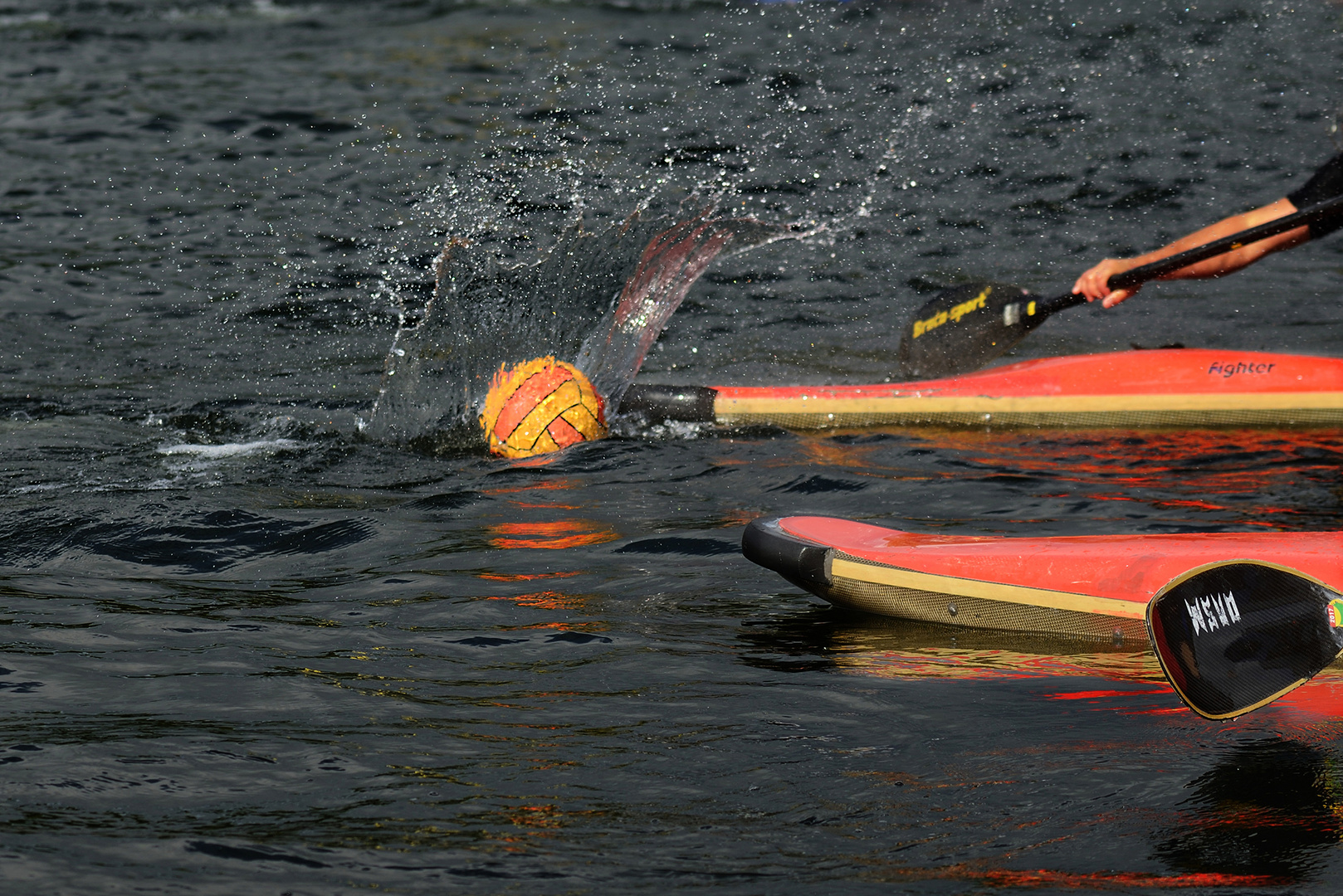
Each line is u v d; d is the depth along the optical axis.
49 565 11.73
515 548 12.17
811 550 10.55
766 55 49.69
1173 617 7.49
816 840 6.74
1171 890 6.21
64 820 6.87
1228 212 29.86
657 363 21.16
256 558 11.95
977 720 8.30
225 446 16.16
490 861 6.48
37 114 41.47
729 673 9.14
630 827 6.85
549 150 36.22
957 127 38.56
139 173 34.78
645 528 12.76
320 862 6.45
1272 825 6.83
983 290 18.86
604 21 58.78
